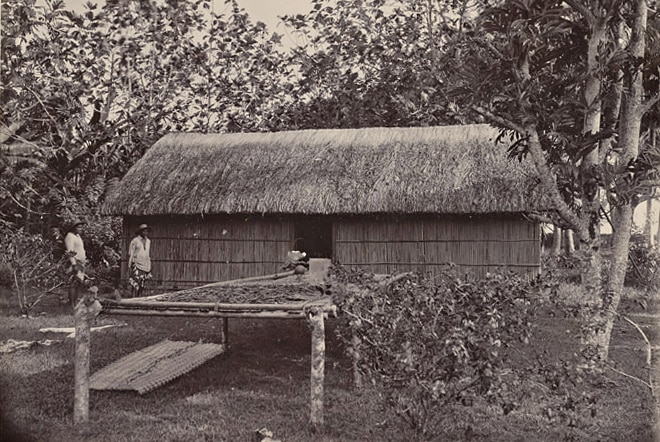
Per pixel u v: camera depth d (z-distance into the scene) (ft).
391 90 66.18
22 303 41.55
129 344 30.68
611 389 23.43
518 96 26.99
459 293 18.04
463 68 27.76
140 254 44.27
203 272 48.70
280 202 45.88
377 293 18.53
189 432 18.89
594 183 27.22
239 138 53.26
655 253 41.75
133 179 49.90
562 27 28.25
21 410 20.36
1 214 46.24
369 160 48.21
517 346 28.37
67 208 48.34
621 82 29.99
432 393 16.83
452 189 44.50
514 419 20.56
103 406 21.48
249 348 30.66
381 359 17.89
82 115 53.78
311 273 31.83
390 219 46.57
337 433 19.06
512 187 43.57
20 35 49.47
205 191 47.80
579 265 25.95
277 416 20.57
